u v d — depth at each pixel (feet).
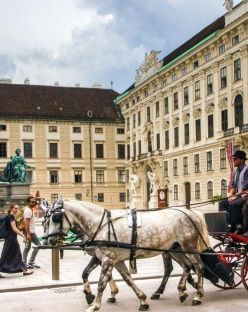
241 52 163.22
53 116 277.23
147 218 36.04
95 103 294.25
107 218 35.19
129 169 269.23
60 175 276.62
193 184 197.57
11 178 141.90
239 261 41.14
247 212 38.47
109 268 34.17
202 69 189.37
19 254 50.96
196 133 196.03
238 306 35.58
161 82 225.97
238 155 40.98
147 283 46.11
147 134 244.63
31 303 38.29
